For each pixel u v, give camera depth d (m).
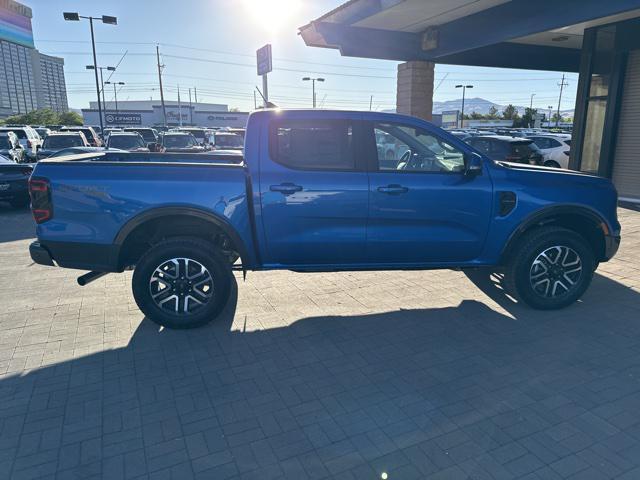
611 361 3.70
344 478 2.53
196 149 17.28
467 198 4.34
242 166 4.20
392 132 4.34
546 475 2.53
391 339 4.12
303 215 4.19
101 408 3.14
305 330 4.30
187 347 3.99
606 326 4.33
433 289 5.36
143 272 4.15
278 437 2.85
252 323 4.46
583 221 4.78
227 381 3.47
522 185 4.43
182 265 4.20
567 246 4.57
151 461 2.65
